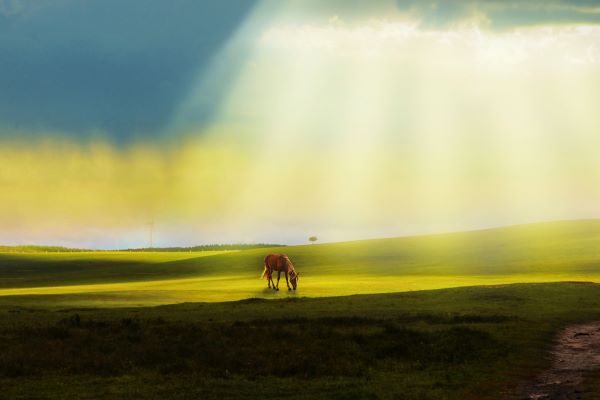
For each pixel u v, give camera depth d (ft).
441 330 167.63
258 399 103.45
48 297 292.40
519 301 235.20
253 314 213.87
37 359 133.28
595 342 151.53
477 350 141.18
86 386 112.16
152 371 124.77
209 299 287.48
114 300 283.18
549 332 163.94
